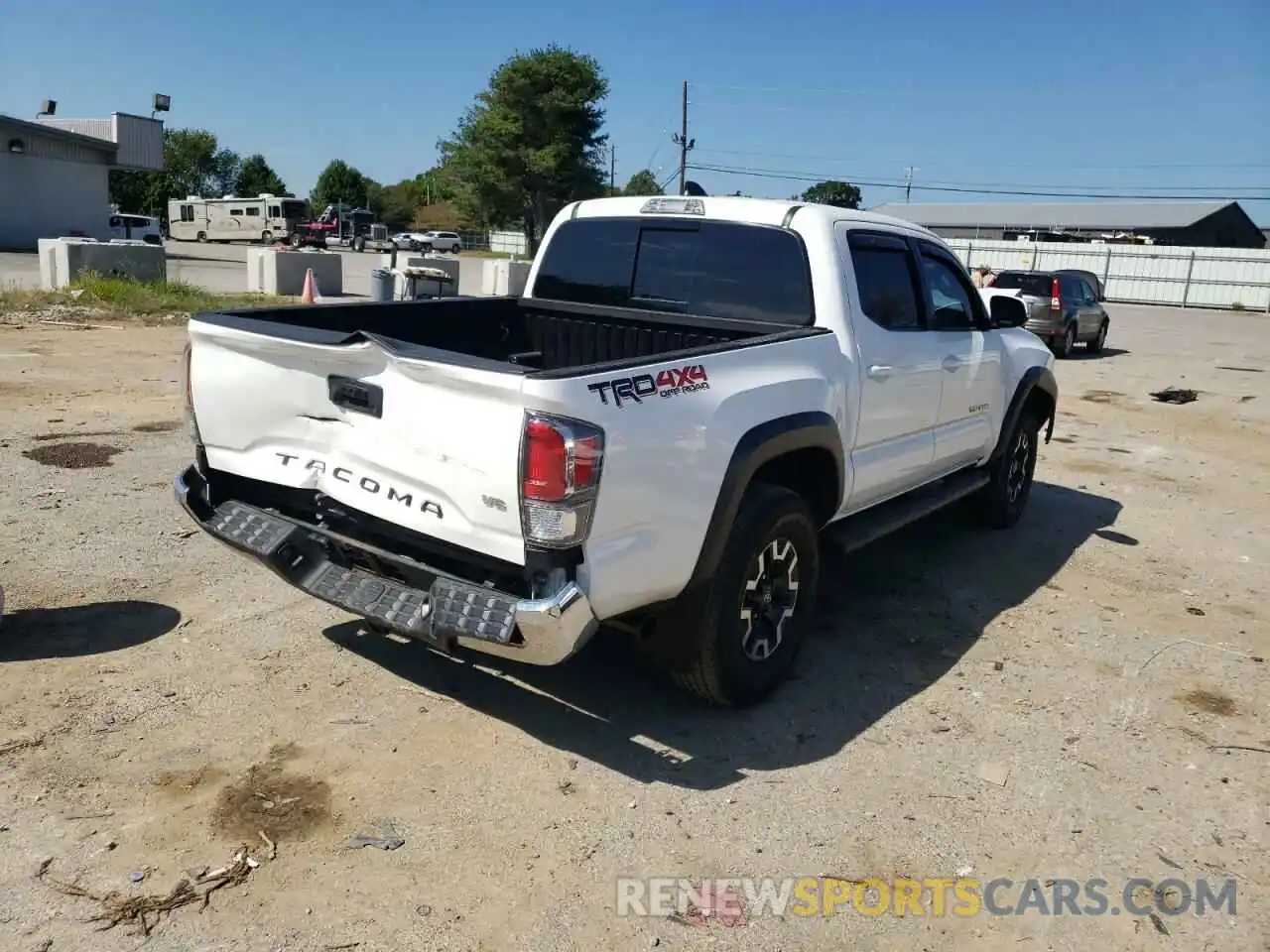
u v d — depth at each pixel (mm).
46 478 6699
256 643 4520
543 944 2787
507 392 3100
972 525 7059
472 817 3340
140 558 5395
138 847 3098
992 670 4707
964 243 45812
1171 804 3648
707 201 4977
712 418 3631
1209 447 10539
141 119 41531
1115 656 4941
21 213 37938
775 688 4285
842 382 4461
